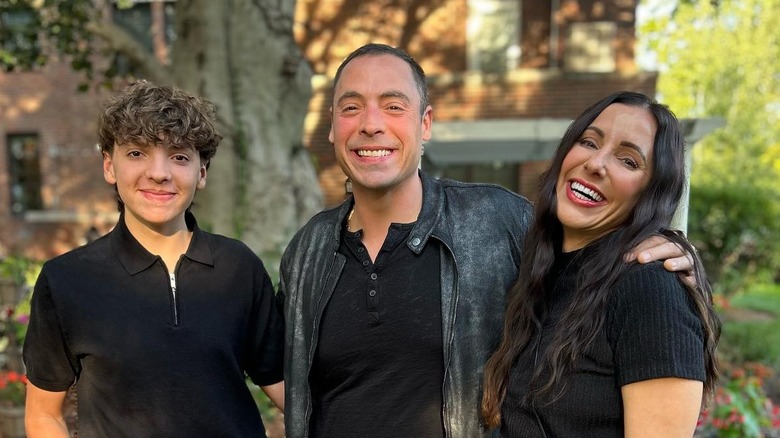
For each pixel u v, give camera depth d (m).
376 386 1.48
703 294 1.15
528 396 1.27
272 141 4.90
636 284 1.14
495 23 8.59
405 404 1.46
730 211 8.30
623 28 8.39
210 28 4.69
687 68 12.74
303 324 1.62
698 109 13.02
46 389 1.48
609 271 1.19
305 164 5.27
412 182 1.59
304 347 1.60
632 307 1.12
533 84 8.28
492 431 1.45
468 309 1.48
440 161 7.17
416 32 8.68
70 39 5.31
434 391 1.46
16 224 10.63
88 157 10.47
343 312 1.53
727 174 10.85
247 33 4.78
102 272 1.48
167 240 1.55
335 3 8.70
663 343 1.06
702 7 11.76
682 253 1.17
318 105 8.48
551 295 1.37
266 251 4.61
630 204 1.25
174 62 4.89
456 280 1.49
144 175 1.45
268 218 4.80
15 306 4.65
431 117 1.66
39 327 1.45
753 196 8.44
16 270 5.33
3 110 10.53
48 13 5.61
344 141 1.53
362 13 8.68
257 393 3.72
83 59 5.54
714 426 3.58
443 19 8.64
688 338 1.07
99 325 1.43
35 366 1.47
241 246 1.68
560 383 1.20
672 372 1.04
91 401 1.43
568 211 1.31
